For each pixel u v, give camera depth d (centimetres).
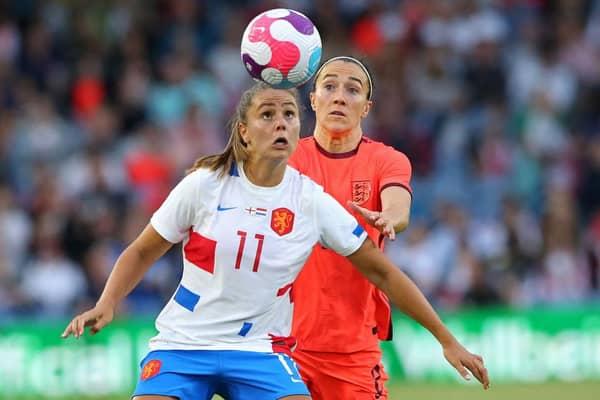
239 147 2103
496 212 5888
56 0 6512
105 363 4488
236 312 2088
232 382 2102
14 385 4409
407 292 2133
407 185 2370
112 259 5128
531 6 6994
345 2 6706
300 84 2212
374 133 6097
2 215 5256
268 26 2180
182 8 6538
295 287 2377
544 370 4878
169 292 5006
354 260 2150
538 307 5112
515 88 6619
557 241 5622
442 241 5256
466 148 6156
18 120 5866
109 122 5922
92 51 6300
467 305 5134
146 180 5616
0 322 4700
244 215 2088
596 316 4959
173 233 2108
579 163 6328
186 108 6056
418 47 6619
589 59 6906
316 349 2372
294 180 2141
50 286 5025
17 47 6238
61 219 5162
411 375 4778
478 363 2103
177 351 2094
